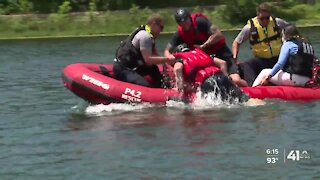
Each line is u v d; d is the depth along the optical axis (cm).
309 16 6362
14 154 1616
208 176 1387
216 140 1661
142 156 1543
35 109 2181
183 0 6956
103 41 5172
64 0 6738
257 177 1376
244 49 3878
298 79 2108
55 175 1430
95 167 1473
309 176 1373
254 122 1828
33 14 6525
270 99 2062
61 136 1775
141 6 6869
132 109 2038
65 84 2189
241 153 1544
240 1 6159
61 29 5981
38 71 3231
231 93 2038
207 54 2133
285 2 6512
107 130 1806
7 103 2317
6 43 5203
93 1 6669
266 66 2197
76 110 2123
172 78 2147
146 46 2089
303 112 1923
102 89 2086
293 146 1586
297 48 2088
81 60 3734
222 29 6047
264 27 2178
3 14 6581
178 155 1540
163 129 1783
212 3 6881
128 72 2128
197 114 1942
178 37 2138
